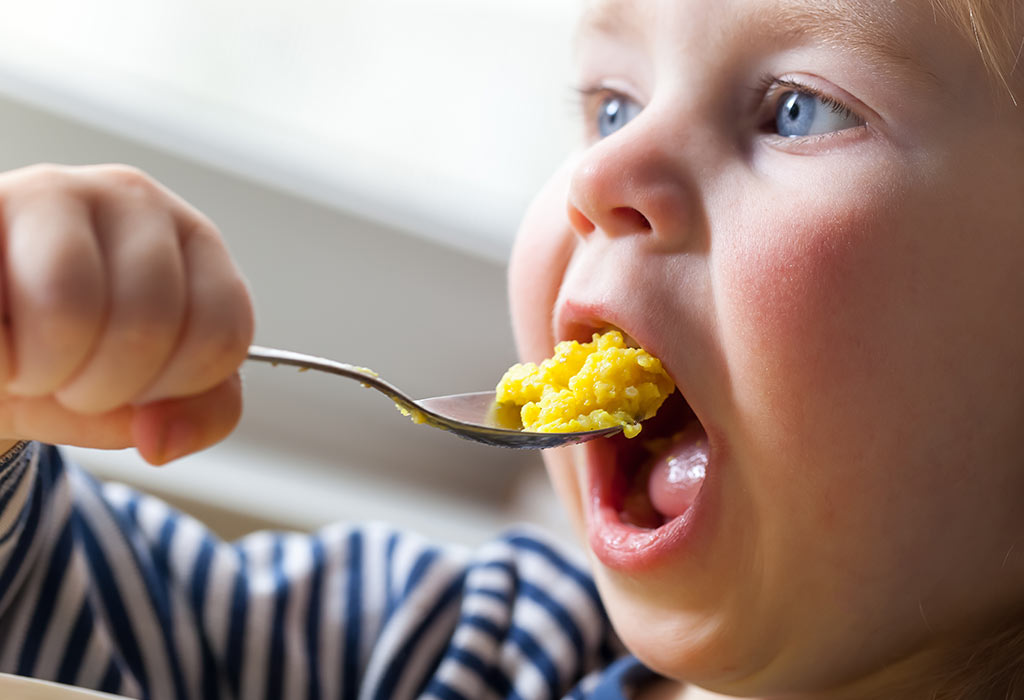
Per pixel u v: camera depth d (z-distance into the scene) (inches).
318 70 33.5
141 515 25.5
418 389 35.2
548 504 33.6
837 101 18.4
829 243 18.1
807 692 20.2
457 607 26.1
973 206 18.1
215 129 32.2
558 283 20.6
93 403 15.0
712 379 18.5
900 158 18.2
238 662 24.7
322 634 25.6
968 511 18.6
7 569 20.8
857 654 19.5
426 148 35.2
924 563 18.8
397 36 34.1
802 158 18.5
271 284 33.2
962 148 18.1
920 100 18.1
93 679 22.5
